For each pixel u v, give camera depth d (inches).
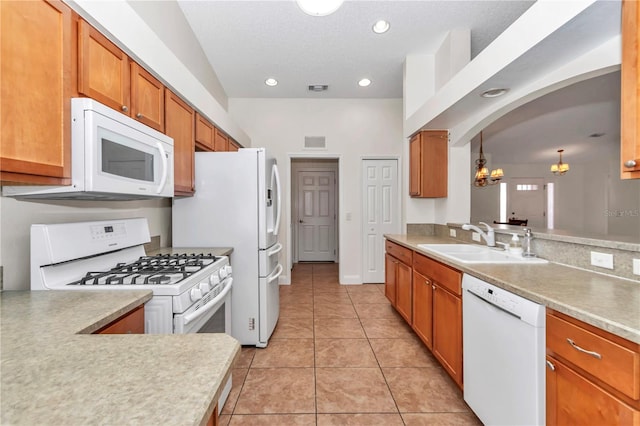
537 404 44.3
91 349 29.7
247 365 85.0
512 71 73.8
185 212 96.7
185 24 103.1
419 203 138.9
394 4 95.4
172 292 51.8
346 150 175.9
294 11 99.7
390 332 107.2
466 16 101.3
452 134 121.6
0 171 36.3
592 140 223.1
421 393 72.7
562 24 56.1
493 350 54.6
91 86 51.1
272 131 175.6
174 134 81.6
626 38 43.7
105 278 56.9
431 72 128.9
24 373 25.2
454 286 70.6
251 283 95.4
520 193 321.4
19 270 52.4
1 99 36.2
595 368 36.2
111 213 76.0
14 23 37.6
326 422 63.1
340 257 176.4
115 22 56.4
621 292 46.1
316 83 155.5
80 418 19.7
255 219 95.7
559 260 68.6
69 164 46.2
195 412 20.4
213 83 140.7
